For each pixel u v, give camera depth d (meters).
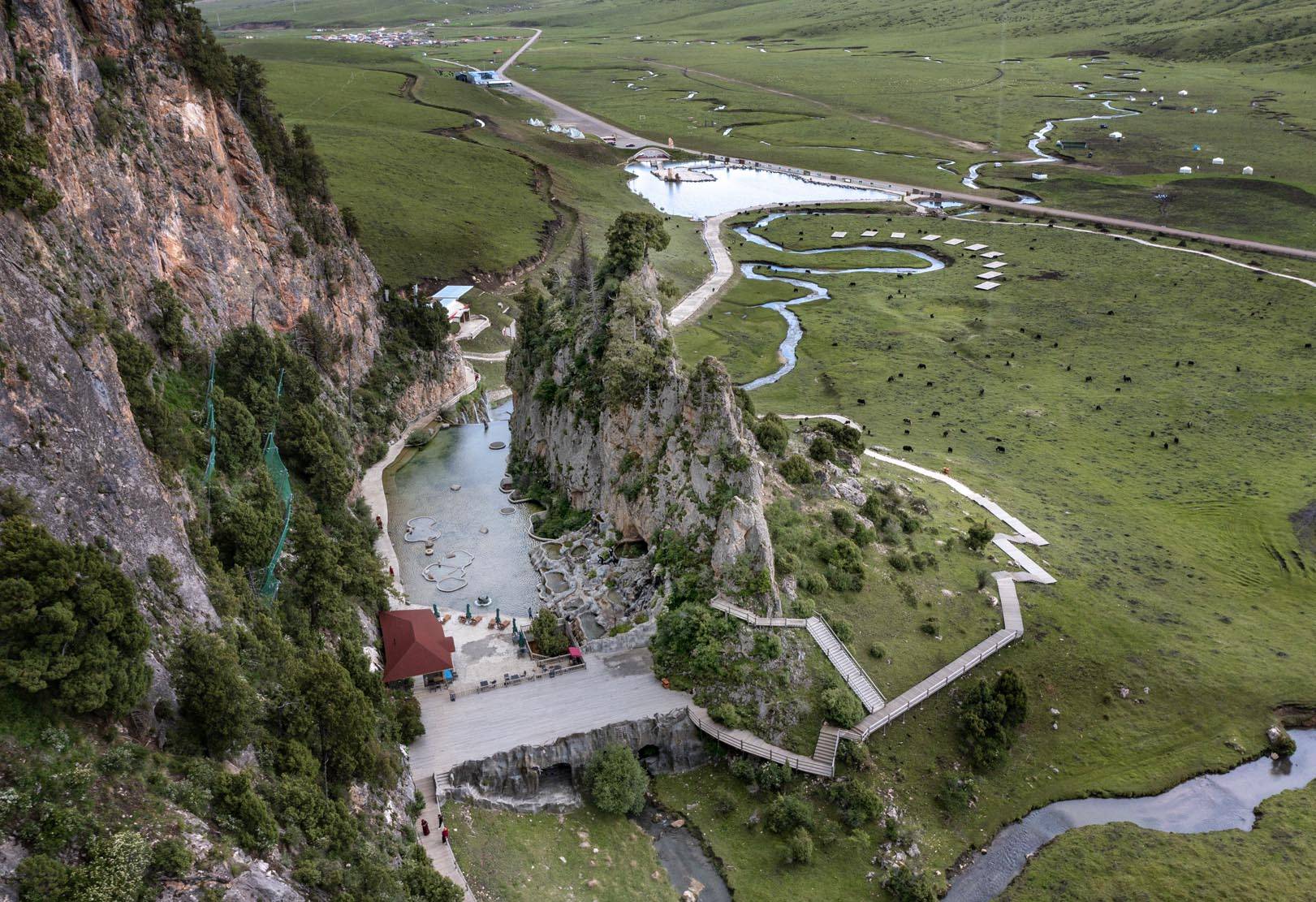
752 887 77.81
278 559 90.88
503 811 81.62
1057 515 134.75
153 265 99.62
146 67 103.50
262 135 133.75
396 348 164.88
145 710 58.84
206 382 102.81
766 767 86.25
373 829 69.44
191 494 83.25
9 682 50.16
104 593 55.72
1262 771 91.50
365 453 144.88
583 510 126.06
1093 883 78.75
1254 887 77.81
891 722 92.06
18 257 65.31
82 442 62.81
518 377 150.00
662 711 89.50
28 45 81.94
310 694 69.38
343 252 150.38
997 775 89.69
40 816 47.97
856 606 103.94
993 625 105.19
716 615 95.75
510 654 98.75
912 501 128.62
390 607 106.56
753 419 123.94
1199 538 130.00
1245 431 164.25
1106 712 96.62
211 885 50.56
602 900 74.38
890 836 82.44
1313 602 116.56
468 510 133.62
